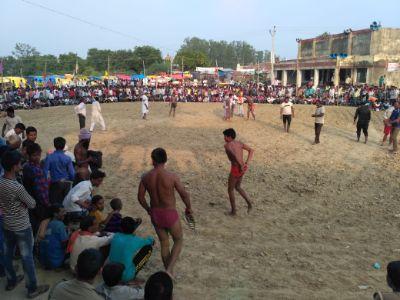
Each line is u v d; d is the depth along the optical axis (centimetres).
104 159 1368
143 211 879
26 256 518
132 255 551
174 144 1664
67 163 739
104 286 459
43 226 603
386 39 4384
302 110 3123
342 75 4759
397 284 353
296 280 596
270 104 3838
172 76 6619
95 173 729
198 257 666
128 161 1344
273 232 780
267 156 1466
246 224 820
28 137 775
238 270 625
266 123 2403
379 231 792
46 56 8500
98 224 664
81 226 590
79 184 706
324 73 5181
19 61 7725
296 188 1065
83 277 374
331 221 845
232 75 7394
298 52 5869
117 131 2000
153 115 2750
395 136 1556
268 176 1186
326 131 2094
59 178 733
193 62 9856
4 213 502
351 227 812
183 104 3734
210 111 3103
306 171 1255
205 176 1175
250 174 1205
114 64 9500
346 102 3616
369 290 570
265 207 923
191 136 1880
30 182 600
